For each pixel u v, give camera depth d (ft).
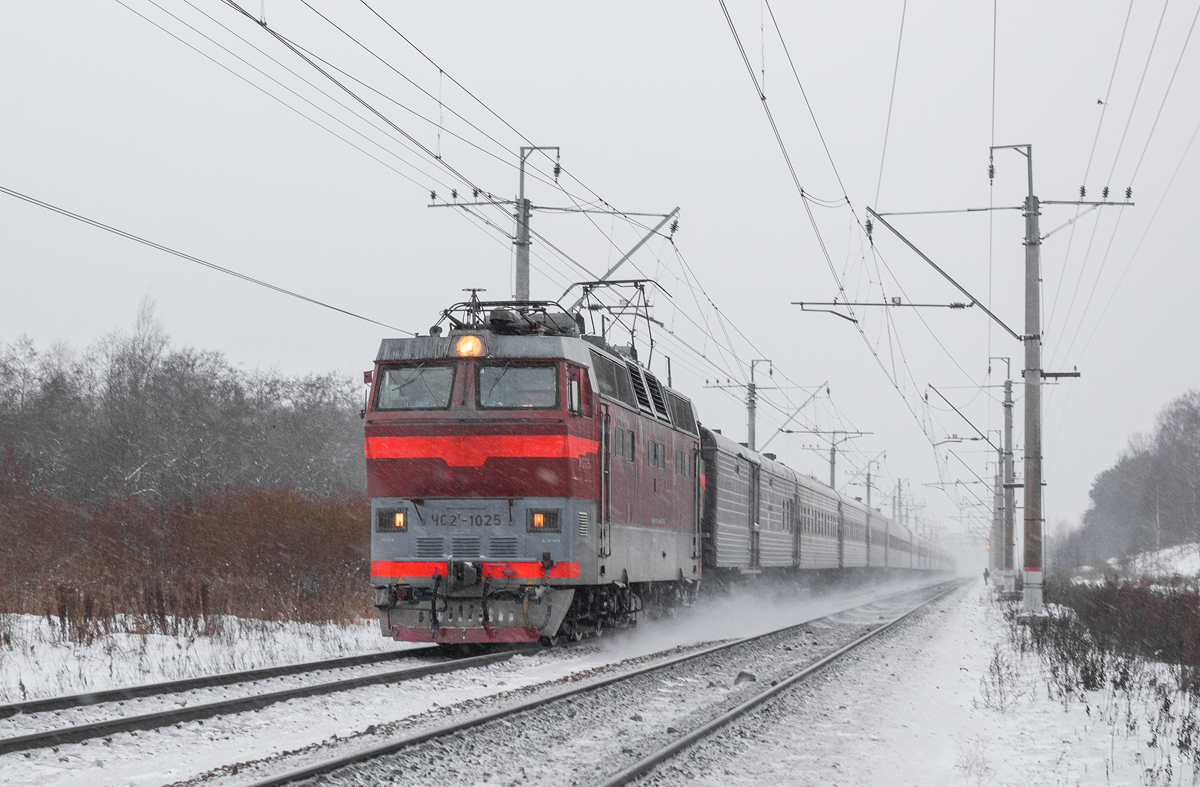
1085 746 33.09
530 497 49.90
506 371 50.85
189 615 54.19
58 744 27.30
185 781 24.36
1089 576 218.59
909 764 29.91
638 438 60.64
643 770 26.25
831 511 142.31
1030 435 83.15
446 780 25.43
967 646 69.46
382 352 52.29
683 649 60.54
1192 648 55.72
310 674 41.91
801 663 54.29
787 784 26.45
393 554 50.62
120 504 74.95
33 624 52.60
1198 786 27.81
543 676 44.52
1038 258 82.74
